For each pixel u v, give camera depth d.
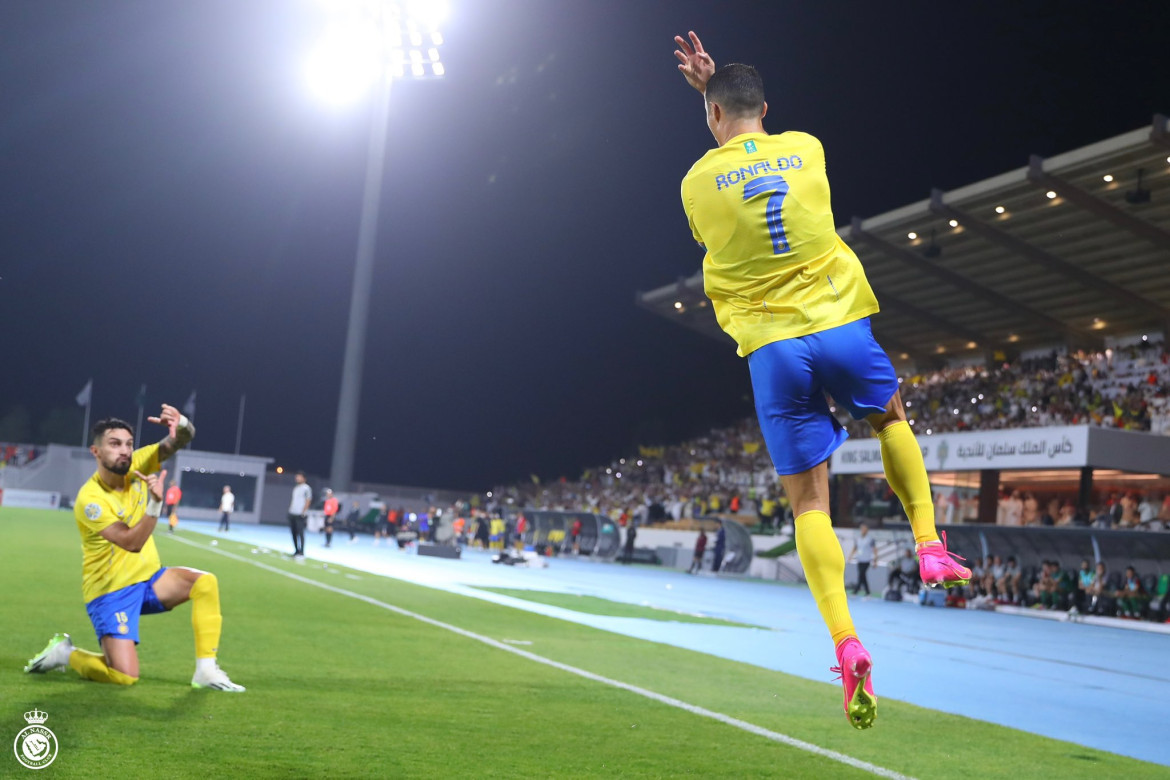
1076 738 7.04
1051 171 29.97
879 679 9.88
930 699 8.62
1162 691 10.34
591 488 57.75
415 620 11.64
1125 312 38.81
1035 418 36.06
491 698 6.57
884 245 37.78
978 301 41.62
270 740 4.79
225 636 8.86
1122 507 27.69
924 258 38.47
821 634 14.18
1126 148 27.89
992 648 14.25
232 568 18.25
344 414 55.16
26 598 10.45
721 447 52.97
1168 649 15.99
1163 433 30.55
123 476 6.18
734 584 29.22
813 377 2.86
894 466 2.92
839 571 2.79
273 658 7.73
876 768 5.18
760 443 48.75
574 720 5.95
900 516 37.47
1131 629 20.94
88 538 6.04
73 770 3.98
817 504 2.88
